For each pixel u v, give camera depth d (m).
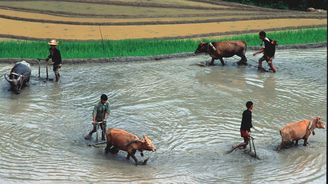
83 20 45.41
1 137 22.33
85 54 35.75
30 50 35.88
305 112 26.81
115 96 28.41
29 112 25.59
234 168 20.23
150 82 31.12
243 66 35.34
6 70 32.59
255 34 43.19
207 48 35.06
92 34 41.50
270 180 19.30
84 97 28.17
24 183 18.23
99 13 47.94
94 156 20.81
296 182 19.17
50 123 24.25
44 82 30.55
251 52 39.31
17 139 22.22
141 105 27.05
